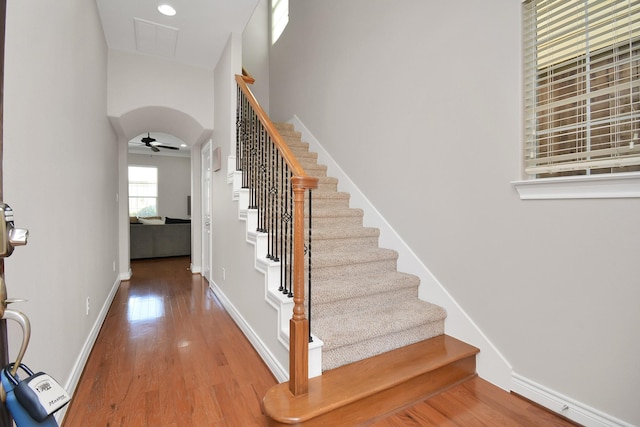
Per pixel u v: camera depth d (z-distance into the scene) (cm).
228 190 326
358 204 317
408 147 259
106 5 278
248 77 324
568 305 161
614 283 145
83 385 192
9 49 114
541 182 167
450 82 222
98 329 269
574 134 166
